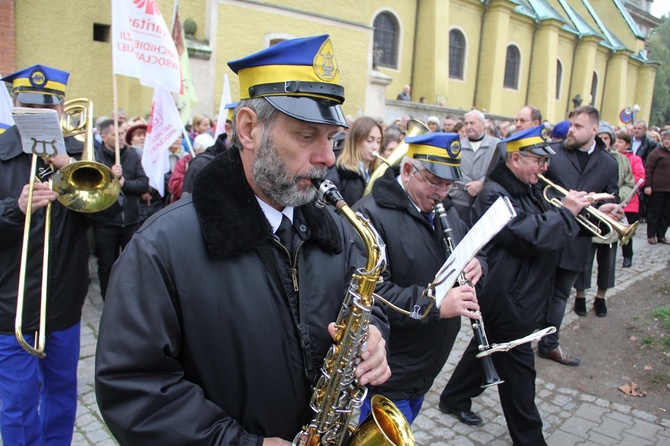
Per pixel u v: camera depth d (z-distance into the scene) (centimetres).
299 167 140
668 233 1022
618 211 358
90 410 360
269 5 1116
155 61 544
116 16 525
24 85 279
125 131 632
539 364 466
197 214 142
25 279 261
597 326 546
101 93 962
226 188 145
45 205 254
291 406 149
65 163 265
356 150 449
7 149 268
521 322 311
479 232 206
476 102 2309
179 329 138
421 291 243
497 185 322
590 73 2794
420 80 2042
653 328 526
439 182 259
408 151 271
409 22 2017
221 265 141
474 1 2189
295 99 135
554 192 405
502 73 2298
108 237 517
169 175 644
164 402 131
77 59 927
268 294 146
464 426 367
